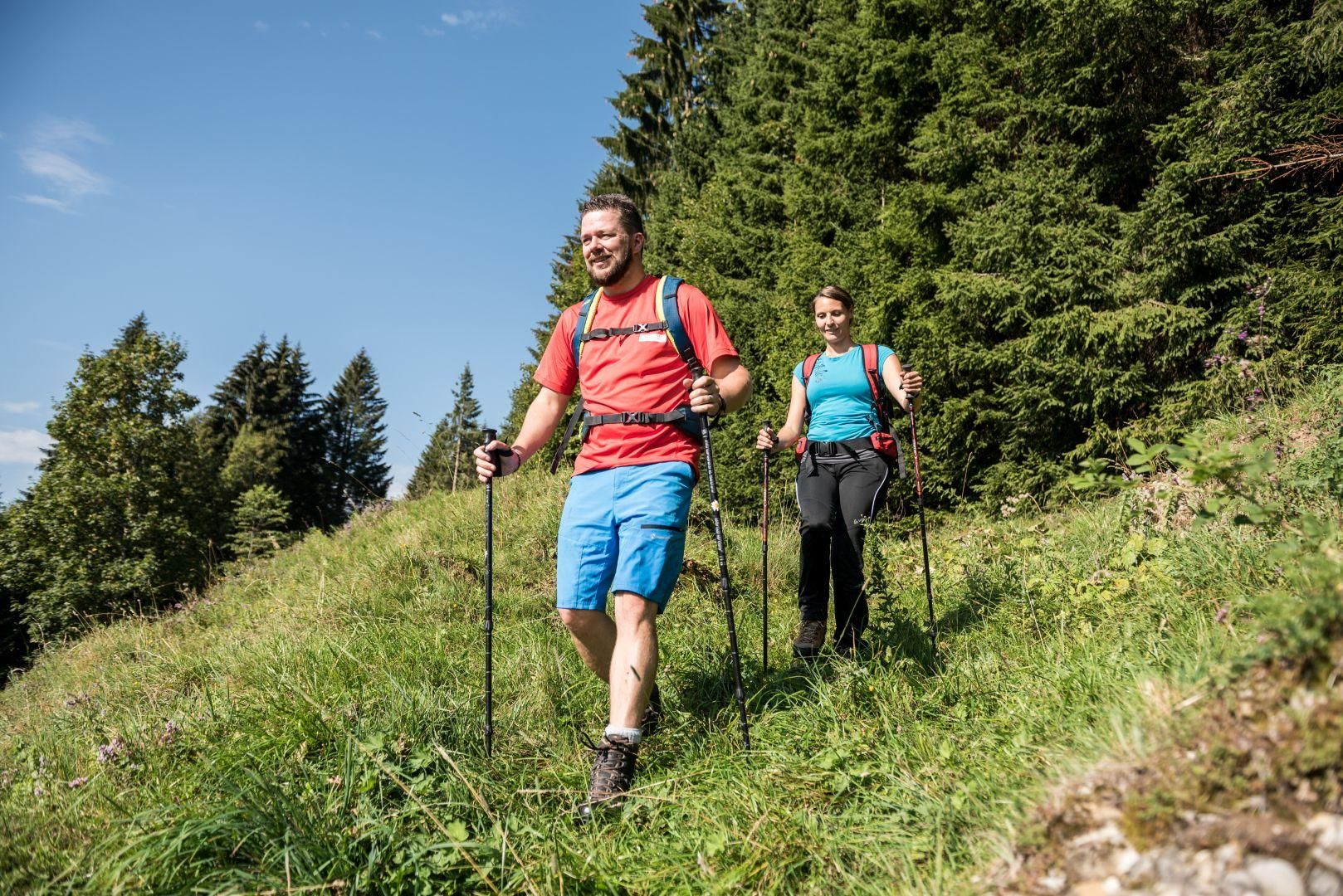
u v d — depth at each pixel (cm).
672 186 2266
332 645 395
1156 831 140
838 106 1255
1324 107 637
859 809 222
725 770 254
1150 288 709
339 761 262
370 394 6762
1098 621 298
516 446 312
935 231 909
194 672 462
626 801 244
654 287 297
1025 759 207
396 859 211
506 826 232
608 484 281
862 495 371
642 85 2583
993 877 161
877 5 1053
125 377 2648
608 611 429
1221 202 688
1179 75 747
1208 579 278
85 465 2492
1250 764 140
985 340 841
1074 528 462
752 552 646
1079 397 749
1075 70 757
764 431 404
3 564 2267
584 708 327
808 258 1136
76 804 255
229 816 217
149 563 2284
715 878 201
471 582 573
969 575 409
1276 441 392
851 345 405
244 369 5325
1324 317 602
